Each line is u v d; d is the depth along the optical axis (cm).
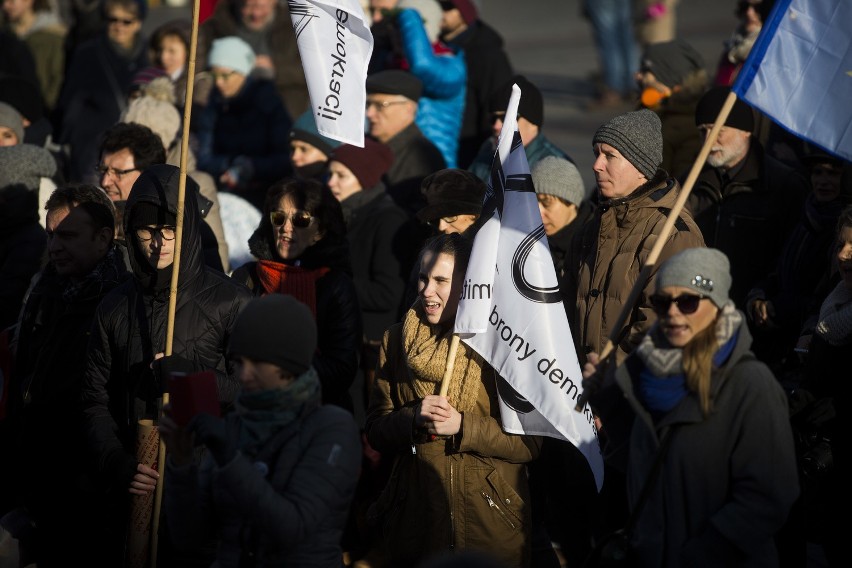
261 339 845
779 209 1398
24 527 1226
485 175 1593
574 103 3569
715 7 4994
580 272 1181
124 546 1117
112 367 1105
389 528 1102
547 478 1295
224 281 1111
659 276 872
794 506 926
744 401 857
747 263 1400
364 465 1432
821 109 978
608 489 1158
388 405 1111
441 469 1069
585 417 1048
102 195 1203
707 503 869
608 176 1151
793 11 977
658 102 1683
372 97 1628
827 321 1104
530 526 1098
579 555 1286
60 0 3478
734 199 1406
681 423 868
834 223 1302
